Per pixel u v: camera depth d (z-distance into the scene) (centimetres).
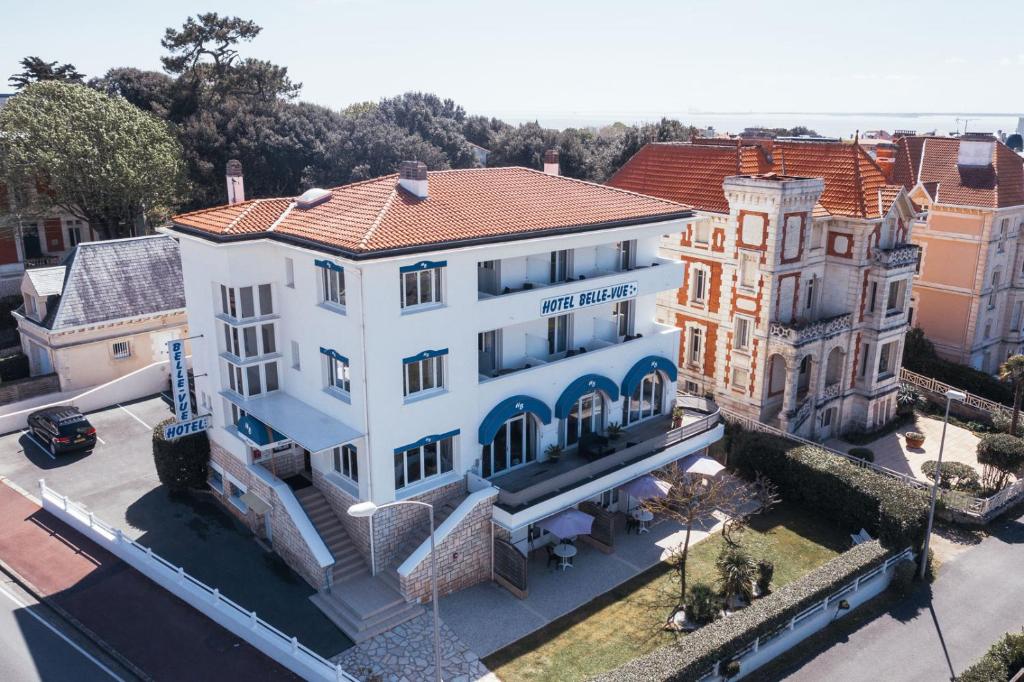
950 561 3544
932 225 5947
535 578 3300
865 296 4659
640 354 3919
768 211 4269
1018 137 11738
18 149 5944
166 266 5425
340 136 9250
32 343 5234
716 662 2670
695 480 3447
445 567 3109
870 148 6394
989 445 4050
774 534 3706
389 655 2784
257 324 3369
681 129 10219
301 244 3047
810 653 2912
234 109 8794
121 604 3106
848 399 4828
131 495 3909
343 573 3127
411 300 2981
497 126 14675
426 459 3194
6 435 4616
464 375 3188
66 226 7044
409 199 3238
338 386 3188
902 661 2867
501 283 3400
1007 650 2761
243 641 2894
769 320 4403
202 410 3819
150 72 9394
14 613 3055
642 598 3172
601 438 3612
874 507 3562
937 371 5653
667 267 3934
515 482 3381
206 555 3378
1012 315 6150
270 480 3356
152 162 6388
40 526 3669
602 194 3859
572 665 2772
